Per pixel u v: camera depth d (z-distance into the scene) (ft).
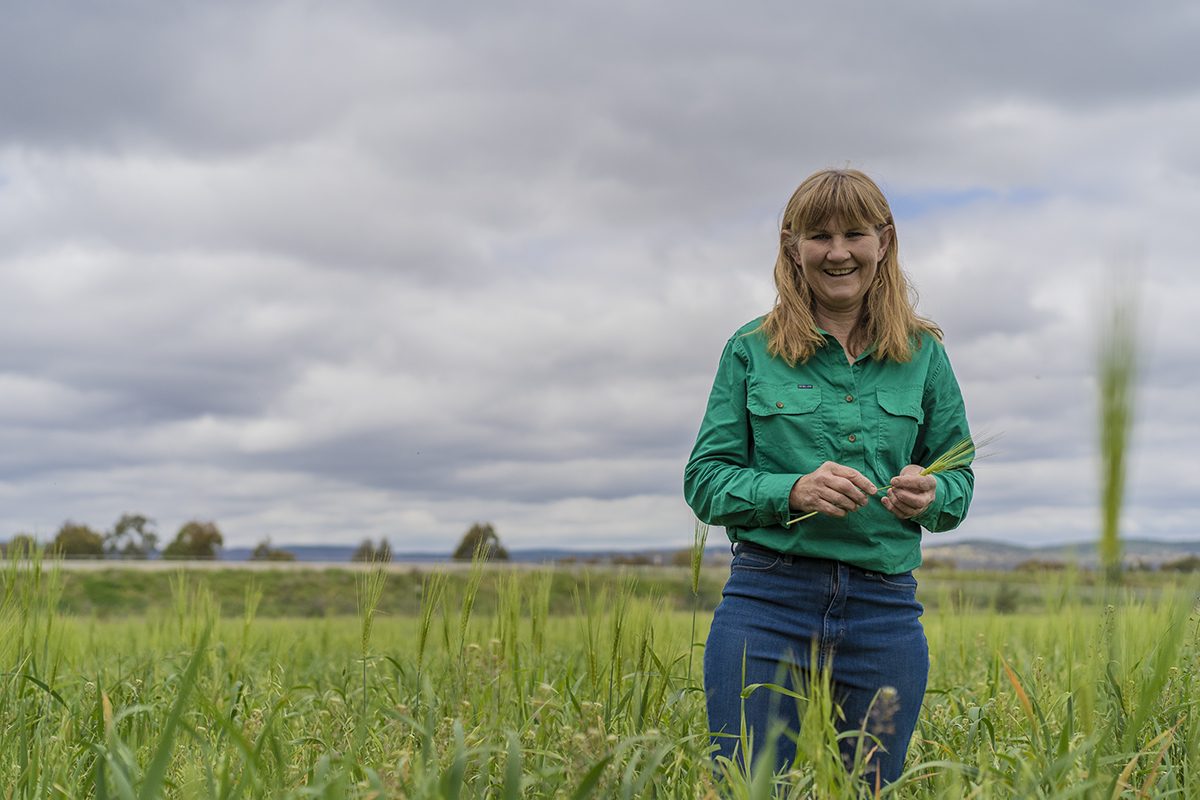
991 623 23.58
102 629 30.32
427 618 12.94
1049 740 10.71
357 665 19.76
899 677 11.98
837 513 11.25
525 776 9.61
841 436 12.13
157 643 26.18
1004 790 9.71
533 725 13.16
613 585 14.07
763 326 12.78
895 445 12.25
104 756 8.61
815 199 11.90
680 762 10.79
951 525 12.40
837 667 11.96
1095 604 6.82
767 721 11.71
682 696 13.62
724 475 12.26
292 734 13.67
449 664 14.80
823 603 11.91
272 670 19.07
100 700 13.79
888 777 11.80
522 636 16.55
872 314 12.51
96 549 165.27
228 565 143.95
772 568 12.09
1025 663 17.52
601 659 14.03
